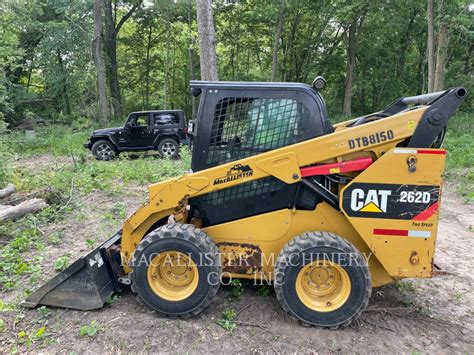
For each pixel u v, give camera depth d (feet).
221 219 12.40
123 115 97.91
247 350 10.36
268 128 11.78
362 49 87.76
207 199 12.36
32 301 12.12
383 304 12.84
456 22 49.90
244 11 84.12
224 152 12.03
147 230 12.70
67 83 75.87
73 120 71.67
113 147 44.65
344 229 11.87
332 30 88.07
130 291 13.24
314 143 11.12
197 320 11.61
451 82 81.00
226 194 12.23
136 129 44.60
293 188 11.88
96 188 27.50
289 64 92.99
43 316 11.69
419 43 96.37
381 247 11.09
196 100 70.03
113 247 13.37
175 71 101.35
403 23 80.28
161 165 35.76
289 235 12.10
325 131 11.59
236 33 87.61
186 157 35.09
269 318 11.79
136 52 101.50
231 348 10.42
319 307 11.19
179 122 45.39
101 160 43.98
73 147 49.67
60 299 12.05
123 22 93.04
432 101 11.58
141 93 106.32
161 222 13.28
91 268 12.03
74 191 26.37
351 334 11.12
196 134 12.05
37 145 51.13
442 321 12.00
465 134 48.26
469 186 29.09
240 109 11.84
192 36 58.75
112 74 91.09
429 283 14.49
